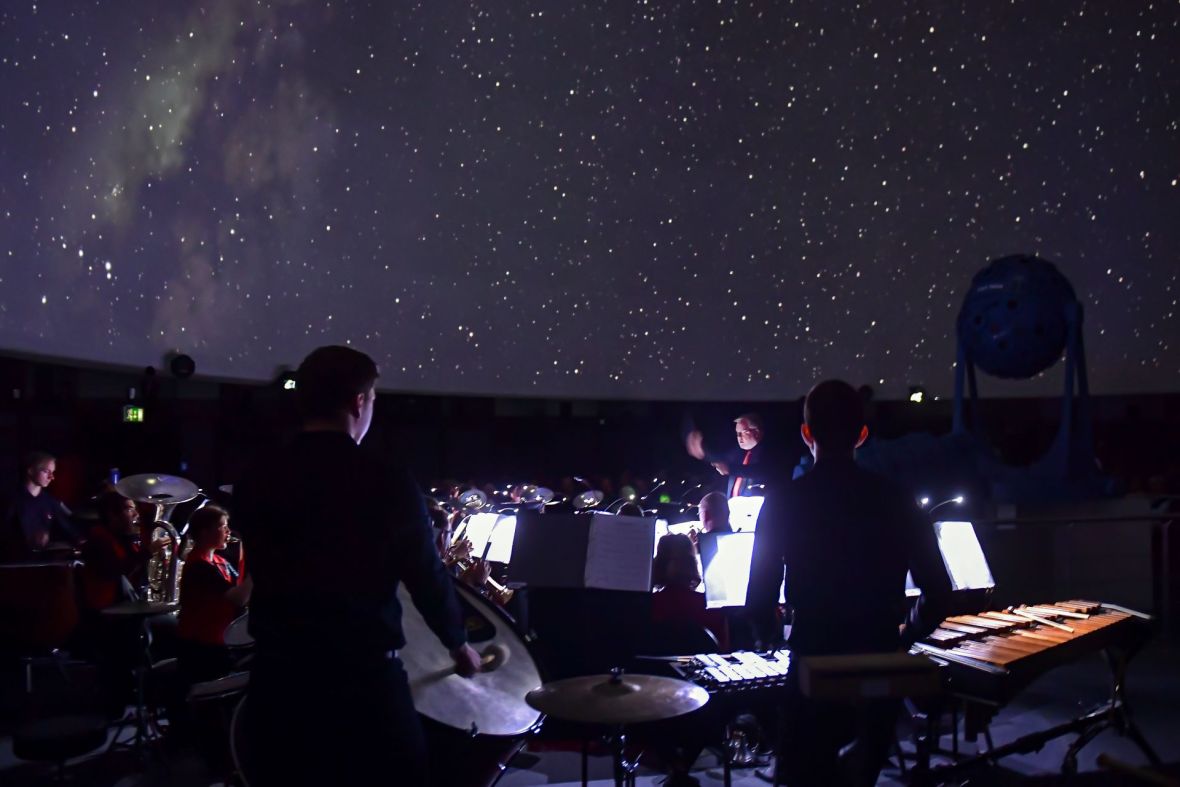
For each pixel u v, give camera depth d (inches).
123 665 207.0
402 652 104.6
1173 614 280.5
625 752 172.9
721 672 135.7
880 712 93.2
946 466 293.3
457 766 104.8
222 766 156.6
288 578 81.4
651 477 496.1
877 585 96.3
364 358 89.2
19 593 213.6
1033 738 150.3
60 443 422.9
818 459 102.0
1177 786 60.3
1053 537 271.7
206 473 438.6
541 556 163.6
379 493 83.3
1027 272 301.3
